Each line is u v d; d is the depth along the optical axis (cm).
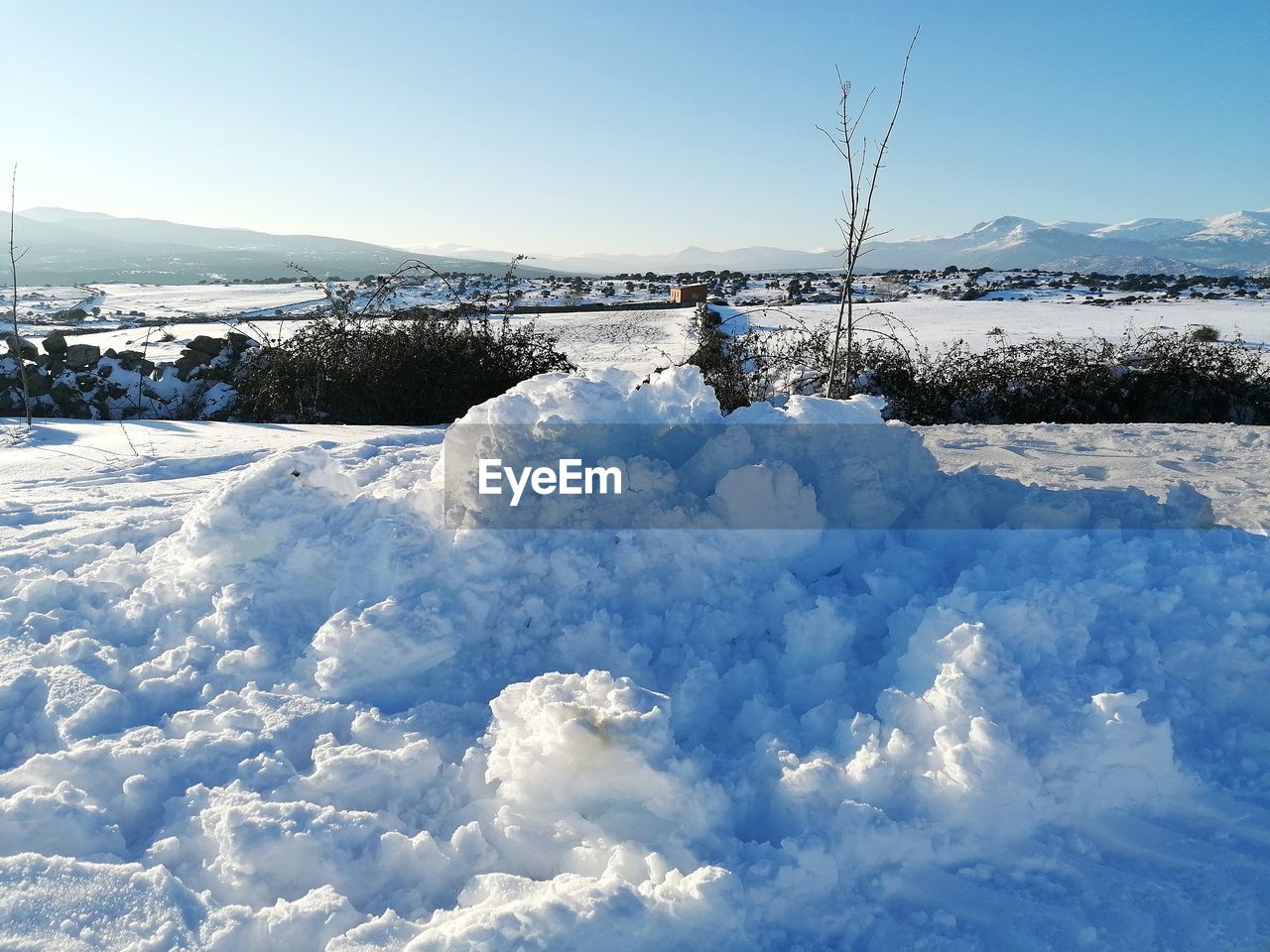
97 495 587
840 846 222
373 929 197
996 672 265
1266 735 267
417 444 770
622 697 258
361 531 371
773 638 324
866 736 256
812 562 369
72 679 305
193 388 1123
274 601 350
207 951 191
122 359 1132
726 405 1066
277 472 388
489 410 389
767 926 208
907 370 1132
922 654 286
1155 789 248
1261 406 1116
